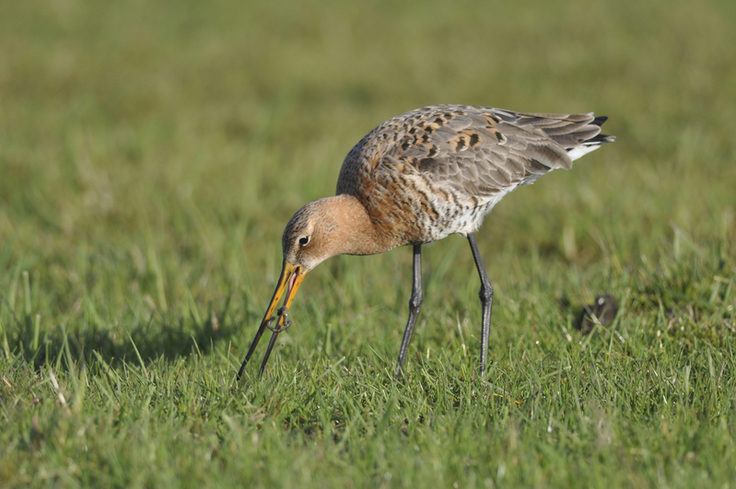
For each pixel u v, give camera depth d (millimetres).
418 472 6430
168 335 10336
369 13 33094
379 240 9492
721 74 23078
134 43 28625
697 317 9875
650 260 12117
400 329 10711
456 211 9406
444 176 9250
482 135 9562
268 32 30453
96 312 10898
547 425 7188
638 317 9836
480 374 8766
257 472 6430
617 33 28219
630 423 7129
